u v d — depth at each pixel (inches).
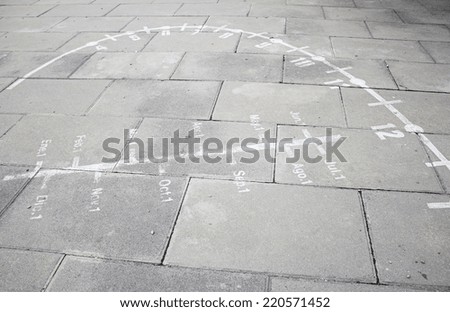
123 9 305.0
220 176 138.4
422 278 102.8
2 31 272.7
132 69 214.1
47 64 223.6
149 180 137.9
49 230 120.0
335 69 206.4
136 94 190.5
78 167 145.3
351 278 103.7
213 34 251.9
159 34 255.6
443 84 190.1
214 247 112.7
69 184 137.5
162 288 103.1
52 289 103.8
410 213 121.6
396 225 117.6
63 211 126.4
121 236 117.2
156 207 126.5
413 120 164.7
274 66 211.0
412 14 279.6
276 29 256.5
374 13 283.6
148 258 110.5
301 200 127.4
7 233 119.6
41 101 188.2
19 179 140.5
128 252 112.3
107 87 197.8
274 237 115.0
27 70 217.6
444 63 210.2
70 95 192.2
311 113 171.0
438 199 126.2
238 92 188.4
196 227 119.0
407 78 196.5
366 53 223.0
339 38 242.7
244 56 222.8
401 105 174.7
